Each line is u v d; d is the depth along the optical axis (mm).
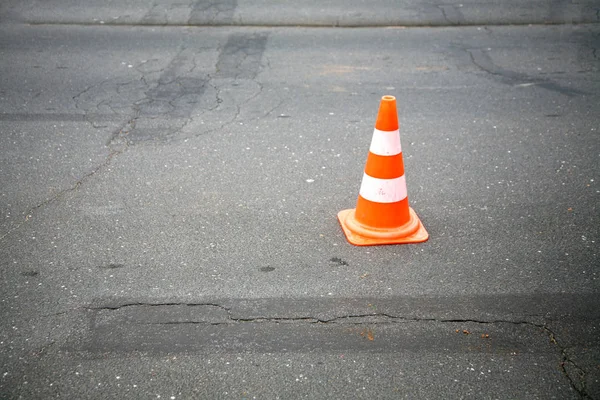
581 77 7559
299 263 4031
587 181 5102
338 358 3209
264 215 4637
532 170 5320
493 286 3779
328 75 7703
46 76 7523
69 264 3994
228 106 6746
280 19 9805
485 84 7383
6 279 3826
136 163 5453
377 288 3773
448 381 3059
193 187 5055
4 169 5285
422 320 3492
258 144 5871
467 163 5477
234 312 3553
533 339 3338
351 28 9648
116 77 7539
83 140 5875
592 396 2967
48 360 3184
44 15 9883
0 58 8109
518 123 6305
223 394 2982
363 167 5445
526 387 3021
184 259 4062
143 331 3398
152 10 10070
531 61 8148
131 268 3961
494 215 4613
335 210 4727
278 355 3230
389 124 4094
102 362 3176
